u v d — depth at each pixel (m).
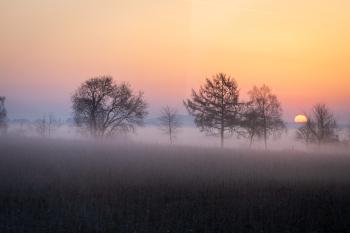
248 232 9.98
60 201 12.29
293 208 12.30
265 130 49.16
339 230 10.36
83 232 9.59
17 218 10.39
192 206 12.49
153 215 11.27
